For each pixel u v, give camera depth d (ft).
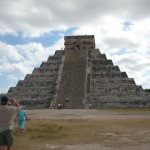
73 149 69.67
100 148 70.74
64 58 410.52
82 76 373.81
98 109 313.73
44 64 414.41
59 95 348.79
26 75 401.08
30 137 87.92
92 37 452.35
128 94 356.38
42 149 70.08
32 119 160.97
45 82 385.70
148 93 352.49
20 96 377.09
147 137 87.81
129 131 103.45
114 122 140.26
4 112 47.06
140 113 226.58
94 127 117.39
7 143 47.26
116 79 373.20
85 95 344.69
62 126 119.44
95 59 410.31
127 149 69.10
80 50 430.61
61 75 378.32
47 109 315.99
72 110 284.41
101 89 364.38
